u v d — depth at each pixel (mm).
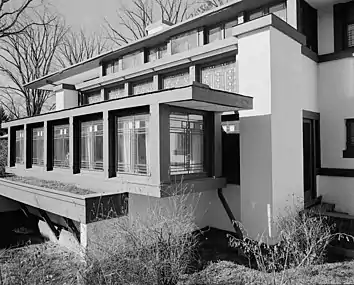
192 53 9461
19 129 12172
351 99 8422
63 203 6918
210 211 8836
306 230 5852
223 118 8469
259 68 6785
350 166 8469
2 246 8430
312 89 8750
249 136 6961
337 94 8703
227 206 8156
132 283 4934
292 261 5777
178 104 6367
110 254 5246
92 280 5062
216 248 7152
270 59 6609
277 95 6820
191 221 7371
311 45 8922
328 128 8898
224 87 8992
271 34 6652
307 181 8727
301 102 7828
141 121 6793
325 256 6160
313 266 5691
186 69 10203
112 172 7488
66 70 14820
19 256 6258
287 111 7191
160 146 6227
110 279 4906
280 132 6887
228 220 8391
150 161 6430
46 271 5680
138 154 6859
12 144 12719
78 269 5414
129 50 12359
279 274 5449
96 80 13438
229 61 8922
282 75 7020
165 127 6348
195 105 6504
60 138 9609
